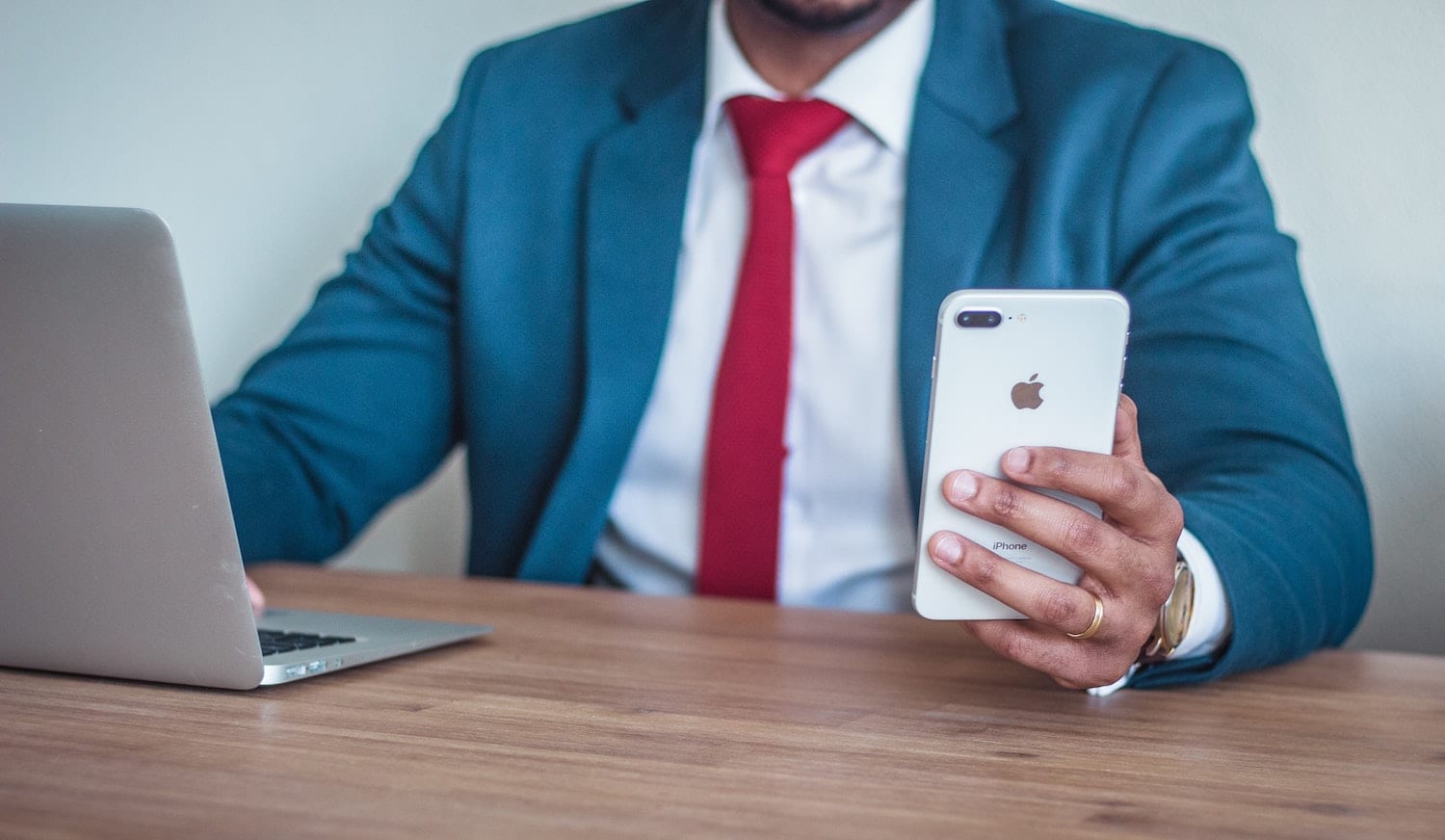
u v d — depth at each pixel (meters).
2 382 0.78
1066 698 0.90
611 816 0.59
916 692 0.90
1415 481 1.89
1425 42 1.84
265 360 1.80
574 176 1.74
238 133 2.39
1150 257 1.52
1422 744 0.79
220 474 0.76
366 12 2.31
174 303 0.73
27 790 0.61
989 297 0.83
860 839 0.57
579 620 1.17
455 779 0.64
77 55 2.45
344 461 1.75
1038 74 1.65
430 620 1.15
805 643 1.08
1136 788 0.67
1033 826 0.60
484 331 1.73
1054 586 0.85
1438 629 1.89
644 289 1.65
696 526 1.69
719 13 1.72
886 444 1.63
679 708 0.83
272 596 1.29
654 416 1.70
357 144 2.35
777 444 1.57
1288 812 0.64
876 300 1.64
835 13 1.63
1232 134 1.60
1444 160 1.85
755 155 1.62
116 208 0.72
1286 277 1.50
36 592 0.83
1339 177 1.90
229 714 0.78
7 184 2.51
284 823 0.57
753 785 0.65
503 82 1.82
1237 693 0.95
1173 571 0.89
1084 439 0.86
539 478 1.72
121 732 0.73
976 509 0.84
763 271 1.59
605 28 1.83
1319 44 1.90
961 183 1.59
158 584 0.80
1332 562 1.12
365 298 1.83
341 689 0.86
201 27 2.38
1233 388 1.37
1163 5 1.97
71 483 0.79
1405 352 1.89
